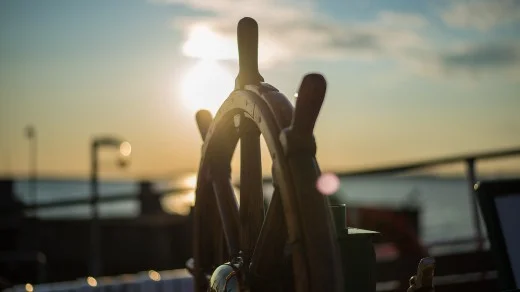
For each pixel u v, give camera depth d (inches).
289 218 73.5
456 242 200.1
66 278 750.5
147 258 788.6
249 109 84.4
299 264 72.1
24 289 163.9
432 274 75.7
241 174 92.4
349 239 86.4
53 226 873.5
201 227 107.6
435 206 5265.8
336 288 70.8
